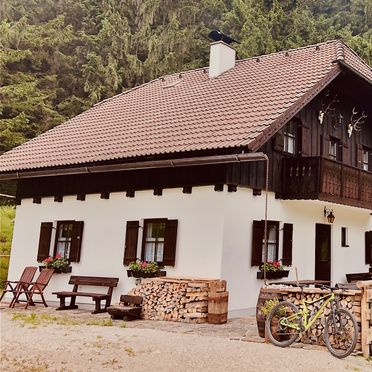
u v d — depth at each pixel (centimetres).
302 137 1297
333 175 1219
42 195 1402
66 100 2780
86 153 1294
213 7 3158
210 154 1037
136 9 3089
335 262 1394
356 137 1548
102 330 838
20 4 3150
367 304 707
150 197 1184
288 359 646
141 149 1151
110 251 1238
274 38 3022
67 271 1293
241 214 1095
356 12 3403
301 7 3306
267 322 753
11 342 720
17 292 1199
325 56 1392
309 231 1309
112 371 573
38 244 1380
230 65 1656
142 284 1023
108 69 2744
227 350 688
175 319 966
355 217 1520
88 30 3142
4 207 2264
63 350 670
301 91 1157
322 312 743
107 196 1266
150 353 660
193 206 1099
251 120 1087
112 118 1590
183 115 1328
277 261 1163
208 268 1048
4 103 2516
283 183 1221
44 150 1474
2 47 2641
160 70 2806
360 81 1345
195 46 2916
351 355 686
